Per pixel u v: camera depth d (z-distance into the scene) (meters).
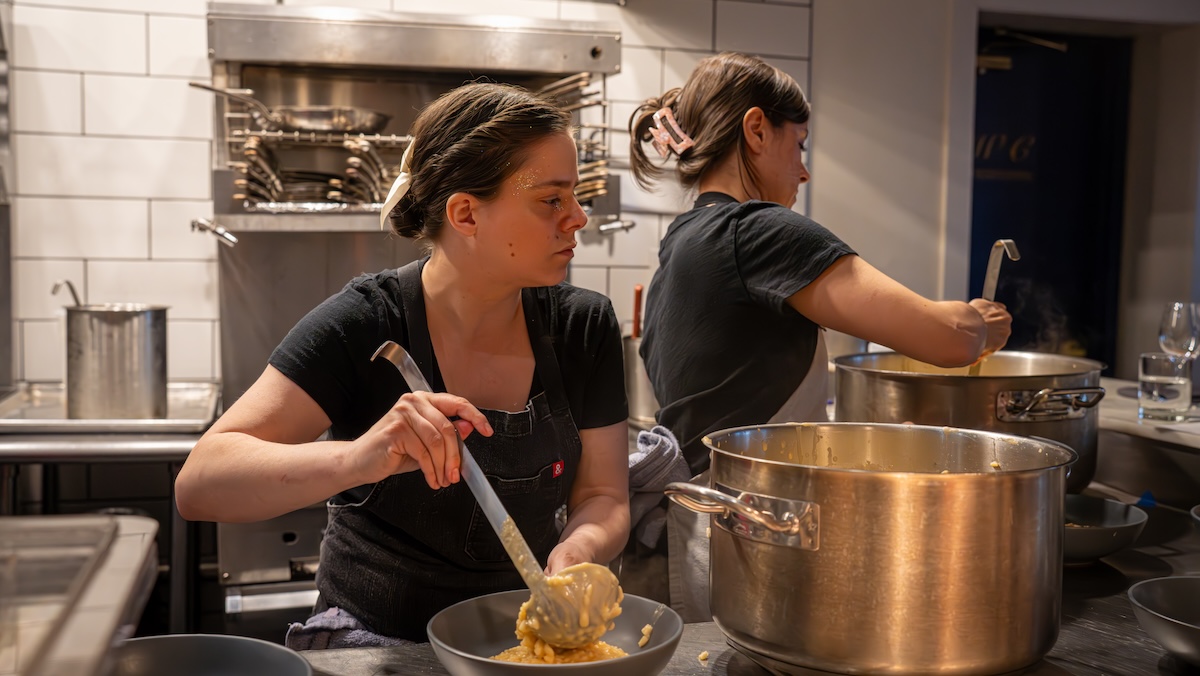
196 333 2.70
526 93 1.15
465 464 0.98
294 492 1.04
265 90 2.64
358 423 1.22
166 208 2.64
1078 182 3.48
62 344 2.61
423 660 0.98
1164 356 1.86
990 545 0.84
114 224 2.62
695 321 1.51
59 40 2.55
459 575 1.23
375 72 2.68
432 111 1.16
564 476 1.25
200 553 2.66
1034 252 3.46
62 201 2.59
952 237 3.12
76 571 0.60
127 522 0.69
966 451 1.07
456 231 1.14
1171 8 3.24
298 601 2.28
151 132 2.62
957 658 0.84
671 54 2.90
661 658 0.84
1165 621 0.93
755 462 0.90
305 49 2.31
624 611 0.99
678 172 1.68
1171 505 1.75
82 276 2.61
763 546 0.90
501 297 1.20
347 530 1.26
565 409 1.26
